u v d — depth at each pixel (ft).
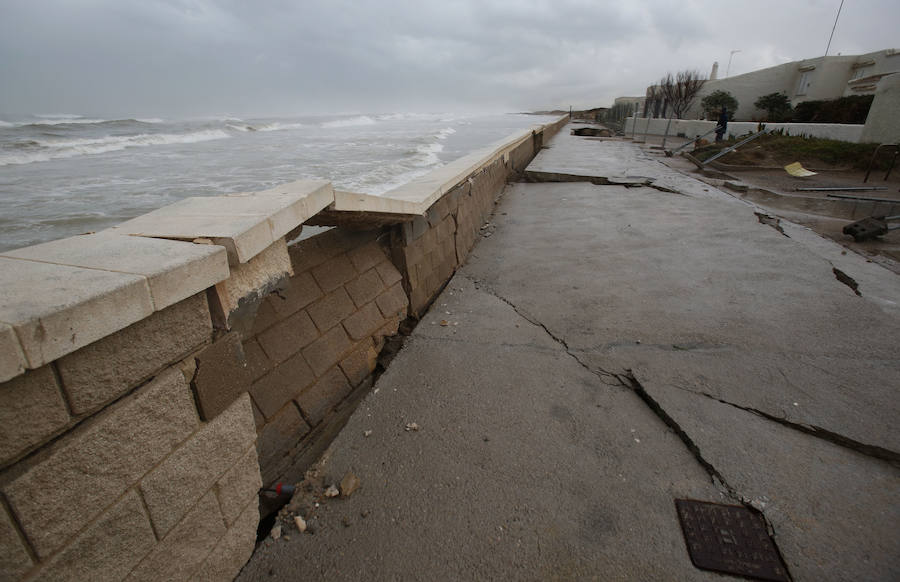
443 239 16.10
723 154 46.70
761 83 103.91
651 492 6.97
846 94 84.43
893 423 8.12
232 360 5.71
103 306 3.75
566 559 5.96
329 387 9.58
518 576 5.77
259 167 43.55
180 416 4.93
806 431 8.07
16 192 30.68
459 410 9.03
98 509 4.10
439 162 48.39
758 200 28.48
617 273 16.01
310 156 54.13
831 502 6.66
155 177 37.29
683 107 118.01
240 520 6.04
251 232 5.68
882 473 7.16
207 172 40.29
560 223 23.52
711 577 5.68
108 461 4.16
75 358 3.75
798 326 11.57
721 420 8.41
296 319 9.20
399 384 9.96
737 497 6.81
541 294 14.64
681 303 13.30
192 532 5.21
